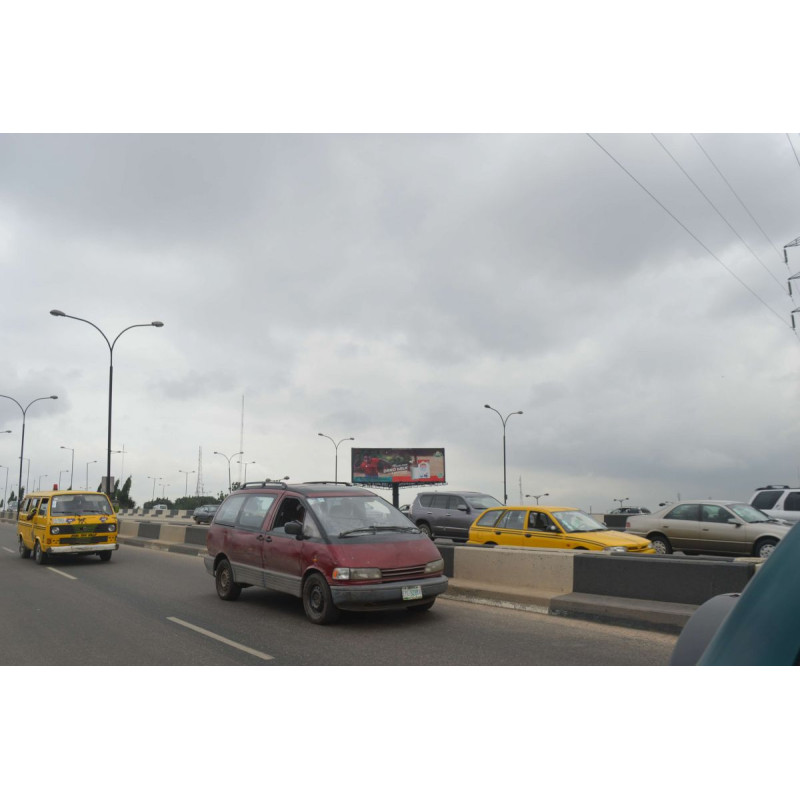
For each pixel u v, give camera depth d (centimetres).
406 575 871
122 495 9231
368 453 6919
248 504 1072
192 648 750
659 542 1780
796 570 169
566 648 732
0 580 1366
